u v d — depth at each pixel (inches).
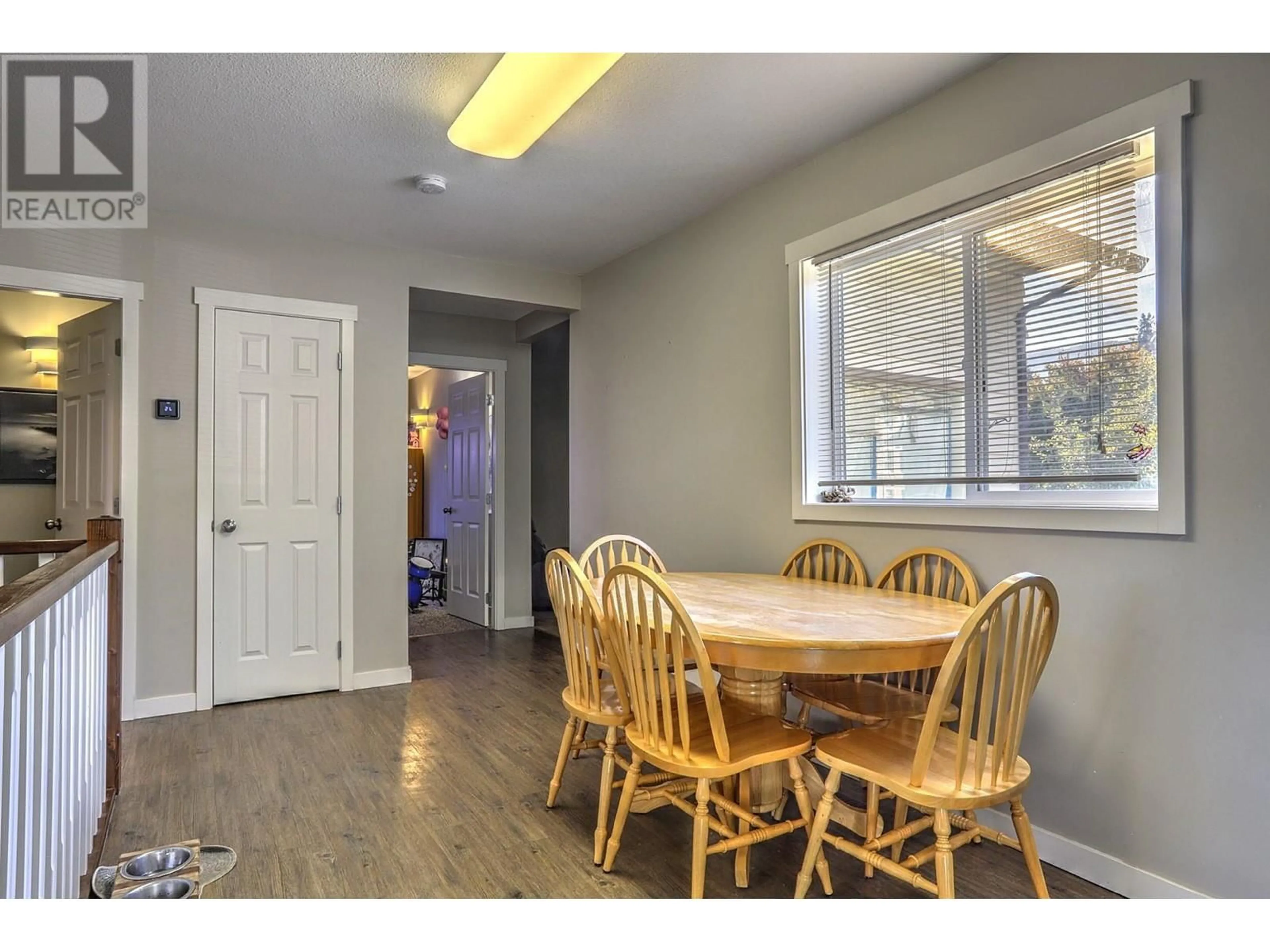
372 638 157.9
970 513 93.4
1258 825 68.4
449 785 104.3
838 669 69.2
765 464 129.3
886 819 94.3
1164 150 74.8
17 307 178.9
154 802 97.7
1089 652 81.5
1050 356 88.2
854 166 111.7
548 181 127.0
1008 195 91.0
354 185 127.2
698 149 115.5
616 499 171.5
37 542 96.4
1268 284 67.9
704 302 143.9
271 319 148.8
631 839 89.2
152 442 136.2
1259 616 68.5
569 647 92.1
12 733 44.3
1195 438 72.7
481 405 225.9
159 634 136.7
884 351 110.0
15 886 45.7
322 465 153.5
